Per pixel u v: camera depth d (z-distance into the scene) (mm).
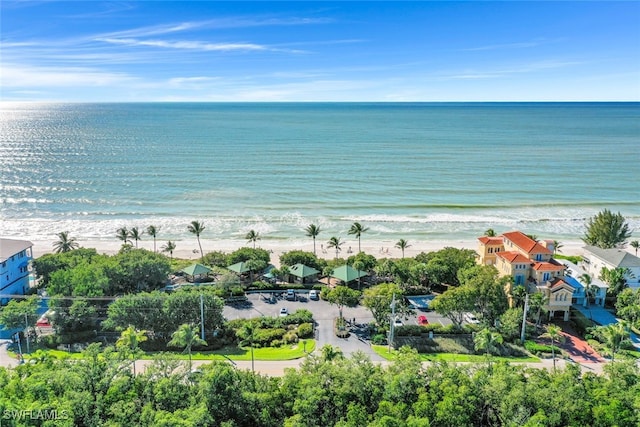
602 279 89375
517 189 177125
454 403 46469
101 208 152500
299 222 141375
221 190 173500
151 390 49281
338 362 54312
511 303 78438
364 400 49062
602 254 94688
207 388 47562
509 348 69875
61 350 66938
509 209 155375
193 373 52000
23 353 65938
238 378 50906
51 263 88562
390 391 48875
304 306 84312
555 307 78312
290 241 125812
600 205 159625
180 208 153000
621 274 85375
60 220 141250
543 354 68375
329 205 157250
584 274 84562
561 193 172500
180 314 69875
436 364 54562
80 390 48062
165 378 49750
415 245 124000
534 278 81250
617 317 80062
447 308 73312
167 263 90938
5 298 80188
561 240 129250
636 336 74312
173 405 47719
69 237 126500
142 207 153875
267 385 51125
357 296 77062
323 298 87062
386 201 162000
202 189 174375
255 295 88812
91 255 94375
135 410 46500
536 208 156500
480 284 75812
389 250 119750
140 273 86375
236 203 158375
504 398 47844
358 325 77250
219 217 145000
